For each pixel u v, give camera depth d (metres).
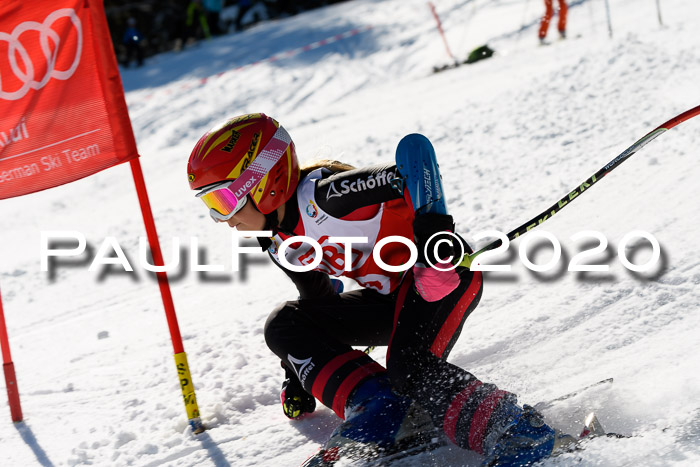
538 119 14.40
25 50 6.59
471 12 37.75
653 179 9.89
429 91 22.58
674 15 23.56
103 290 12.05
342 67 34.34
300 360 5.78
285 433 6.39
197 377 7.81
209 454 6.21
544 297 7.76
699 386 5.43
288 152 5.61
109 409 7.53
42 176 6.80
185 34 50.69
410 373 5.39
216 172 5.43
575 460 4.71
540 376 6.32
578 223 9.39
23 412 7.76
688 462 4.50
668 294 7.00
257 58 40.25
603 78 15.63
